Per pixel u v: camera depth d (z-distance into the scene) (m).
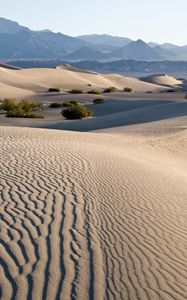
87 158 15.03
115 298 5.61
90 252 6.97
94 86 121.50
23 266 6.31
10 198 9.61
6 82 105.88
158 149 22.73
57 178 11.69
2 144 17.55
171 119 34.50
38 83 116.62
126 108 52.56
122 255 6.95
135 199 10.38
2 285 5.73
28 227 7.88
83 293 5.67
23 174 11.93
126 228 8.24
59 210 8.97
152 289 5.92
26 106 51.75
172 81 177.25
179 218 9.26
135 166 14.68
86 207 9.33
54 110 51.72
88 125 37.19
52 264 6.43
